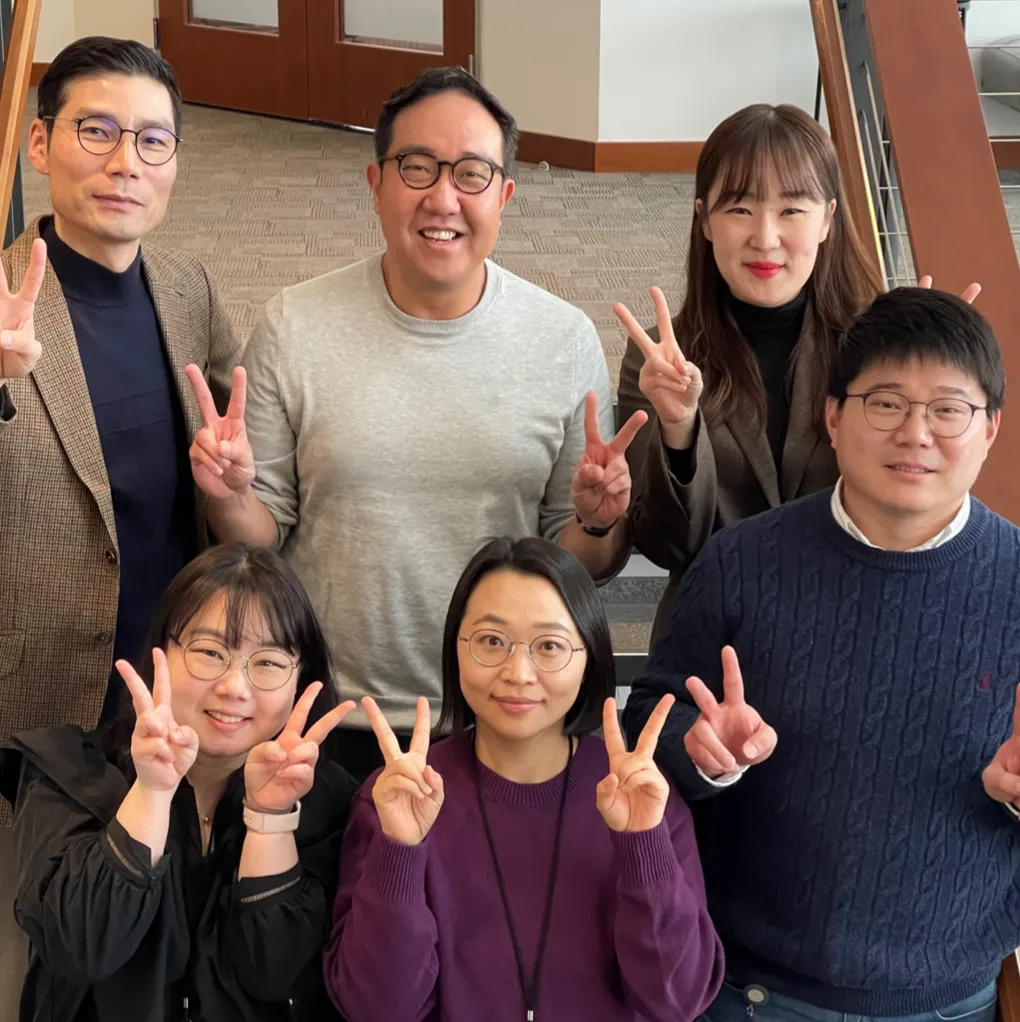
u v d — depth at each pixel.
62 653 1.80
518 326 1.79
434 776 1.32
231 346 2.06
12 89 2.20
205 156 5.34
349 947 1.36
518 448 1.78
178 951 1.45
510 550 1.49
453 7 5.48
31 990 1.52
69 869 1.37
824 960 1.47
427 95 1.67
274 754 1.38
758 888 1.52
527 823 1.48
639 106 5.21
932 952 1.47
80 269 1.79
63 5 6.55
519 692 1.42
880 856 1.45
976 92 2.27
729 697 1.39
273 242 4.14
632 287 3.76
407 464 1.76
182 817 1.49
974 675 1.43
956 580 1.44
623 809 1.34
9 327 1.50
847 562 1.46
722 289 1.83
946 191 2.20
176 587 1.49
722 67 5.18
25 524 1.75
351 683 1.82
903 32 2.31
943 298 1.41
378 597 1.78
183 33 6.35
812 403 1.80
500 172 1.70
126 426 1.83
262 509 1.77
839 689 1.46
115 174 1.73
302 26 5.93
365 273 1.81
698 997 1.38
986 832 1.46
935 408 1.37
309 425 1.77
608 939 1.44
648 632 2.70
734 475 1.81
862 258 1.84
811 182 1.73
